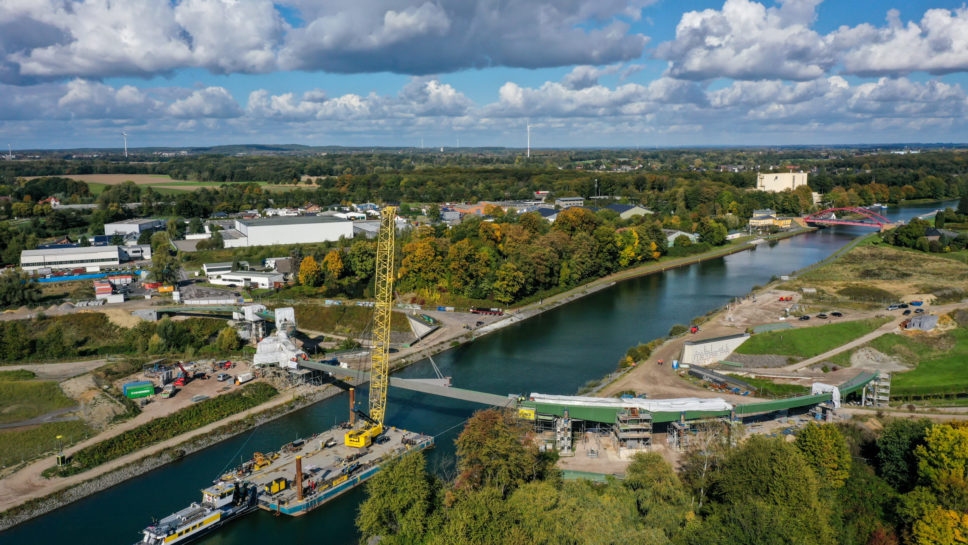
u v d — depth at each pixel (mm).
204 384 196000
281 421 179500
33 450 155625
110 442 159125
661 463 125625
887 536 108188
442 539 104188
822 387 168375
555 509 106688
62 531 128250
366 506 120500
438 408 187625
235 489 136250
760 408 155875
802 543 93062
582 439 159375
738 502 104500
